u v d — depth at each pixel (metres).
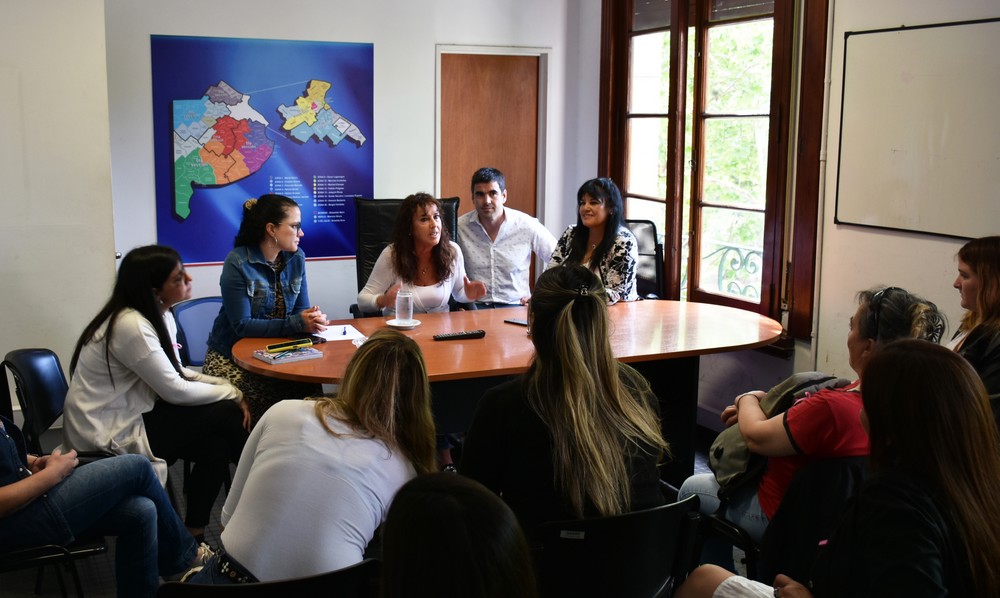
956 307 3.57
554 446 1.92
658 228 5.47
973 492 1.54
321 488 1.89
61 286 4.21
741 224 4.78
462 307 4.55
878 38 3.82
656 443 2.02
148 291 3.07
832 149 4.10
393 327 3.71
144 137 5.17
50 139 4.09
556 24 6.04
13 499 2.31
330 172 5.62
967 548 1.52
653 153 5.48
